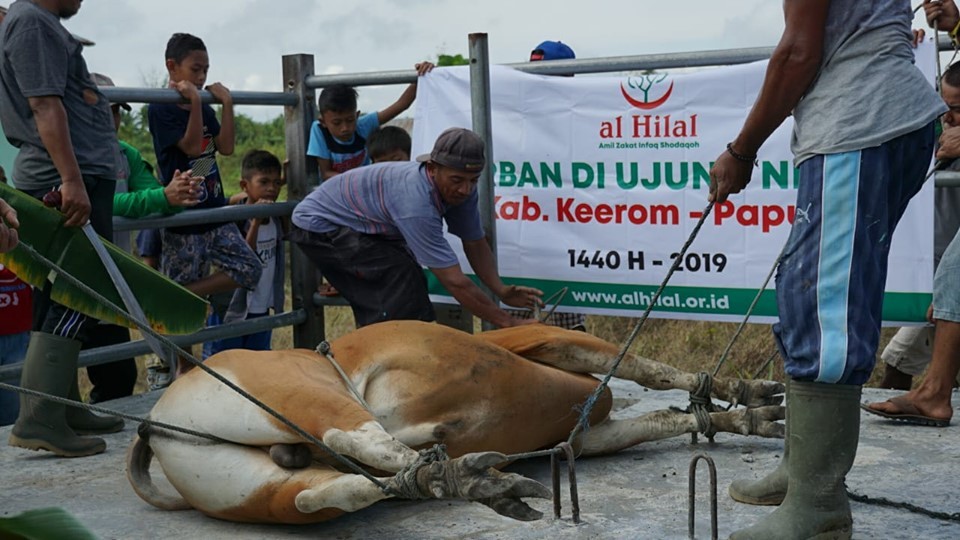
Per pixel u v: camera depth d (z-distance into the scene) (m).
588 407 3.92
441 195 5.29
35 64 4.68
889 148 3.22
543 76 5.89
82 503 4.13
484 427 4.08
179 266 6.38
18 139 4.92
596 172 5.83
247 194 6.89
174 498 4.00
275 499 3.60
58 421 4.78
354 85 6.57
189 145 6.15
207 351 7.05
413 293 5.52
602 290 5.92
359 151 6.80
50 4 4.84
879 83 3.20
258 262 6.53
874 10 3.23
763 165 5.45
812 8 3.21
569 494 4.06
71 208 4.64
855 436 3.25
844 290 3.19
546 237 6.00
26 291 6.05
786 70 3.25
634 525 3.67
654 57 5.62
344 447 3.49
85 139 4.97
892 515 3.71
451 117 6.19
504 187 6.07
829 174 3.21
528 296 5.68
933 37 5.11
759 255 5.52
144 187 6.43
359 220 5.48
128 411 5.67
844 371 3.16
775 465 4.36
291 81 6.71
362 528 3.73
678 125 5.61
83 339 4.87
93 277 4.77
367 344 4.09
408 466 3.30
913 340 5.80
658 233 5.73
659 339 8.05
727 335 7.84
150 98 5.89
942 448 4.50
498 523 3.73
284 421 3.47
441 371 4.02
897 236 5.23
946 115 5.37
